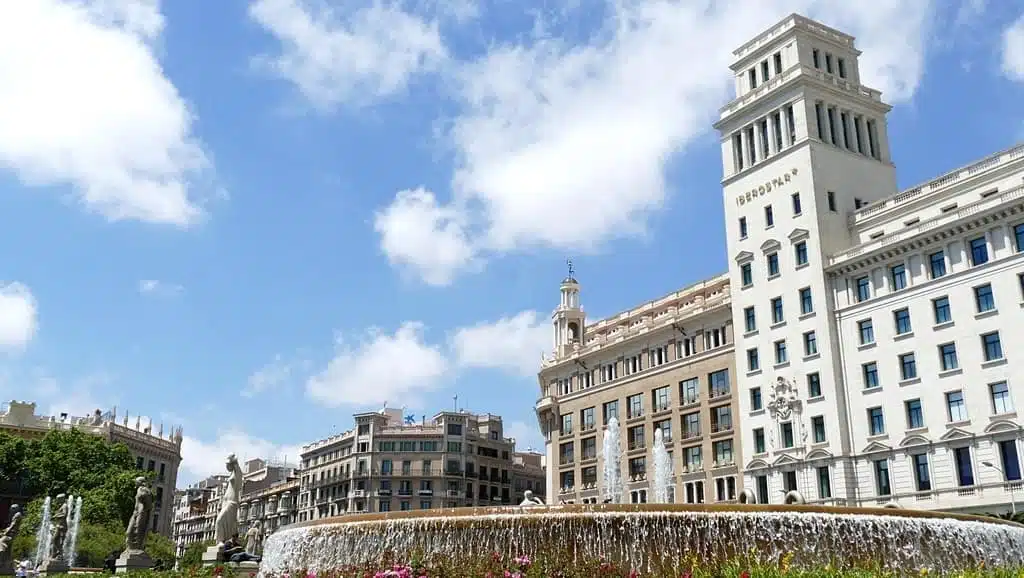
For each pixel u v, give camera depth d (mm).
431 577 27578
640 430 96375
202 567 37875
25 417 122875
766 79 88312
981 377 63719
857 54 89438
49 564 54031
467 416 157375
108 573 39625
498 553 31766
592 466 102312
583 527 32250
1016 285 62750
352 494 152625
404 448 153500
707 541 31500
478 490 155000
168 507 137000
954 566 33438
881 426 70250
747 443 80625
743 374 82375
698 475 87312
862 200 82250
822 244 77375
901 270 71688
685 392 91562
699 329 91500
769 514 32031
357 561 34250
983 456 62469
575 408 106812
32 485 97875
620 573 29250
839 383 73500
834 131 84312
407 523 34094
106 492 92062
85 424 124250
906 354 69438
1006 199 63969
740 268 85188
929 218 72500
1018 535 36406
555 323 119062
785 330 78938
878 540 32594
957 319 66188
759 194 84750
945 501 64062
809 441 74500
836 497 71062
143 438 130750
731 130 90438
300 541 36562
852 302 74500
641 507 32281
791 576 22922
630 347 100688
